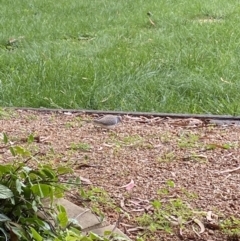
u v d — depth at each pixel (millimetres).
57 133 4930
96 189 3572
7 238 2613
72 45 8398
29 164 4059
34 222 2707
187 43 8164
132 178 3852
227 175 3941
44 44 8406
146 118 5457
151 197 3551
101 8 11578
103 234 2883
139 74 6684
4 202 2797
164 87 6375
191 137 4766
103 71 6820
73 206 3188
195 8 11070
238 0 11938
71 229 2748
